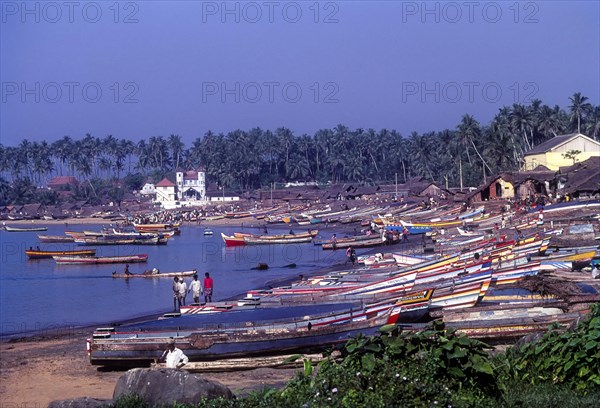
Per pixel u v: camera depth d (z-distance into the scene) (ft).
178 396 92.58
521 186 617.62
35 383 168.55
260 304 222.48
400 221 618.85
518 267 232.12
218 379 150.92
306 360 89.20
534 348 99.60
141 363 174.40
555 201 533.14
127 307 328.08
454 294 193.06
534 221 424.46
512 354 103.76
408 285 238.07
